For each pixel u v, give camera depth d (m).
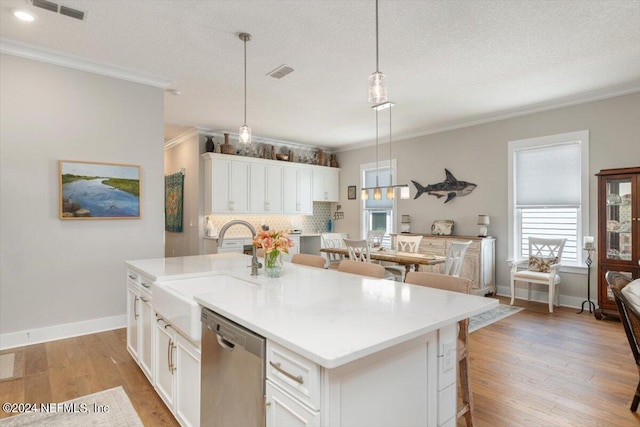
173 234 7.51
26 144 3.29
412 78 3.98
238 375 1.47
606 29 2.95
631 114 4.24
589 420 2.16
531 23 2.85
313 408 1.12
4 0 2.54
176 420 2.09
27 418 2.14
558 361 2.99
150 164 3.97
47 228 3.39
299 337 1.22
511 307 4.68
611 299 4.07
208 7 2.63
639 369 2.21
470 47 3.26
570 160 4.78
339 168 8.10
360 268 2.66
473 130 5.74
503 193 5.38
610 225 4.10
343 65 3.64
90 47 3.27
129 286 2.92
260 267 2.59
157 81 3.98
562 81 4.07
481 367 2.88
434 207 6.25
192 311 1.76
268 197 6.90
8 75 3.21
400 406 1.38
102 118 3.68
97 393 2.44
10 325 3.23
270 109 5.15
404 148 6.74
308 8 2.64
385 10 2.66
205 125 6.12
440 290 1.99
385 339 1.21
